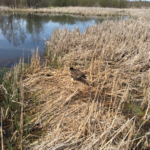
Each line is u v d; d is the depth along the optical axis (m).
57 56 7.22
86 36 9.16
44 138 3.20
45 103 4.22
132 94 4.87
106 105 4.29
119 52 7.19
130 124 3.50
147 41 8.46
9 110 3.84
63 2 33.59
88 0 35.00
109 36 8.83
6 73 5.35
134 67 6.00
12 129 3.29
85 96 4.62
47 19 18.56
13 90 4.41
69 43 8.27
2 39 10.35
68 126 3.47
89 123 3.18
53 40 8.75
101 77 5.59
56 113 3.88
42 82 5.21
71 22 17.34
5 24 14.94
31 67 5.96
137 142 3.17
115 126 3.43
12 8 24.73
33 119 3.66
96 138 3.09
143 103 4.15
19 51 8.25
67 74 5.72
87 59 7.11
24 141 3.12
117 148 2.77
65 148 2.94
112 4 35.88
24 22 16.19
